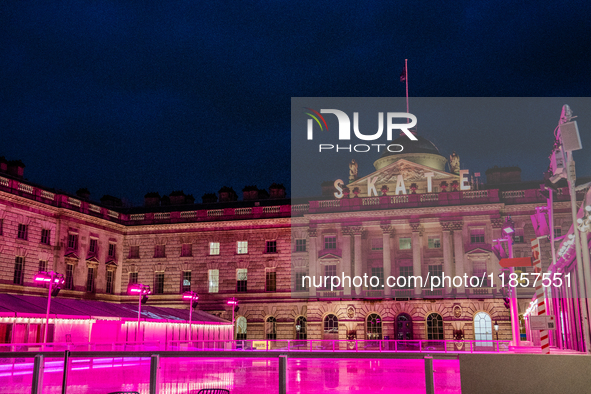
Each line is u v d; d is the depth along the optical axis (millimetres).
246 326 68438
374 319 66500
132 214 73938
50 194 61625
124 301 71125
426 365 9469
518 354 10391
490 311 62875
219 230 71125
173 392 19812
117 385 21969
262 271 69188
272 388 21859
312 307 67312
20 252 56812
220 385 22719
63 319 44812
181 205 75938
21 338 42781
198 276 70500
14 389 20453
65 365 10328
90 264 66625
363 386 22953
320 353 9875
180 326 57594
